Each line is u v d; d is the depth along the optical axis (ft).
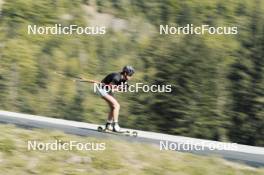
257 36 181.06
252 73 172.04
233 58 175.73
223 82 168.76
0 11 179.32
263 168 55.98
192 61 170.91
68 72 168.04
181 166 52.39
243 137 163.53
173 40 181.27
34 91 161.68
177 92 165.58
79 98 162.30
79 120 160.76
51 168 49.19
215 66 170.40
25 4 179.73
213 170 52.44
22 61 165.17
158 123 163.02
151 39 185.78
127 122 163.94
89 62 173.58
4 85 159.43
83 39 178.19
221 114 163.12
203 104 163.12
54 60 168.96
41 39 172.86
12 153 50.93
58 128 76.54
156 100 165.17
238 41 180.55
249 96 168.04
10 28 174.81
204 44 176.65
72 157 51.26
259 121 164.55
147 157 53.78
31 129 64.13
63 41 174.91
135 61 178.19
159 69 172.55
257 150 73.56
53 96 162.30
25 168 48.93
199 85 166.40
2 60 164.35
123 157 52.65
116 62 176.65
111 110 77.41
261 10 189.67
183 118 162.09
